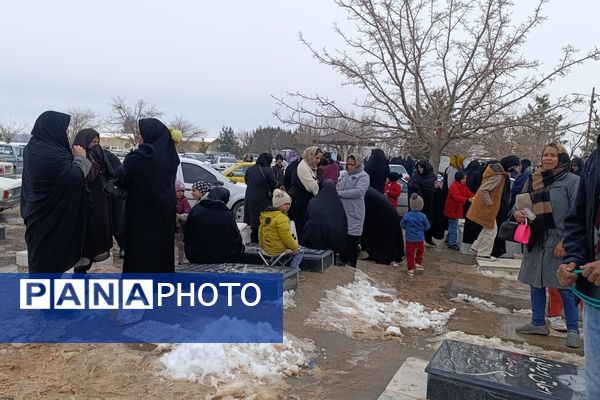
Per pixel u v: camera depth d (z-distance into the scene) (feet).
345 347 16.40
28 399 11.52
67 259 15.57
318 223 24.84
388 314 20.04
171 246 16.42
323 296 20.54
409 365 14.74
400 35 39.06
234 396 12.03
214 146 289.74
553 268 17.01
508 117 40.40
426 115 40.75
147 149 15.57
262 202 28.19
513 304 22.16
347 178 26.55
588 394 8.13
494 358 12.53
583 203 8.75
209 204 20.95
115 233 23.00
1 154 78.02
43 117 15.44
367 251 30.66
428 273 28.43
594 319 8.02
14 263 25.61
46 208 15.16
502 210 31.45
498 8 38.19
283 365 14.07
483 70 37.88
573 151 59.57
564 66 37.35
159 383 12.44
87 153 17.22
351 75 40.22
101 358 13.33
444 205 36.52
